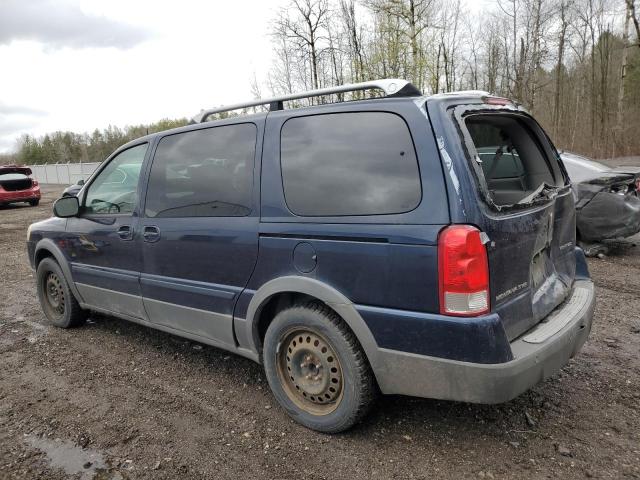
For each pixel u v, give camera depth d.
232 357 4.07
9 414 3.28
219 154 3.30
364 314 2.55
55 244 4.75
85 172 34.88
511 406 3.10
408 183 2.42
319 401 2.89
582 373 3.52
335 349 2.73
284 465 2.62
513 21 28.62
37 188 19.03
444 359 2.34
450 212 2.28
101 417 3.20
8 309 5.80
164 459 2.72
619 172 6.97
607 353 3.85
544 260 2.99
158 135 3.81
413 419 3.00
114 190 4.12
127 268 4.00
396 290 2.43
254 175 3.05
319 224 2.69
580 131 39.16
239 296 3.14
